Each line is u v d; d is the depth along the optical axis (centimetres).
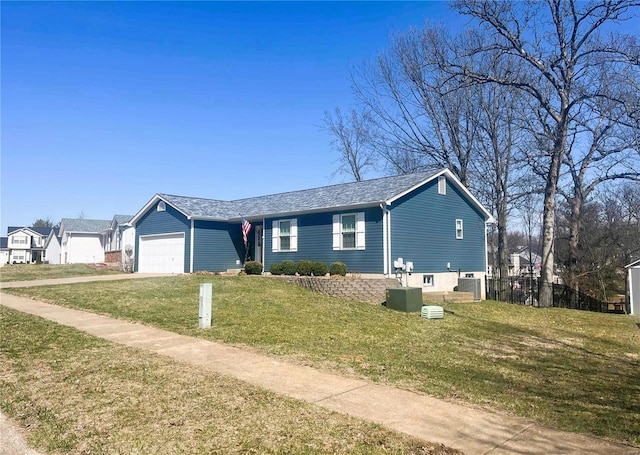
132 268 2752
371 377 700
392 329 1152
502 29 2116
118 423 481
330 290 1650
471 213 2280
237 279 1831
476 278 2050
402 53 3067
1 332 893
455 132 3061
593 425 532
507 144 2953
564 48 2070
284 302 1363
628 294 2180
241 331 977
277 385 630
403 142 3294
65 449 425
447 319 1409
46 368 672
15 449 425
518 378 772
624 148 2355
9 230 6341
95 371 661
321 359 793
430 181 2034
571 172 2694
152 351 790
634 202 3394
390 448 438
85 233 4569
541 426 520
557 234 3594
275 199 2573
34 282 1852
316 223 2030
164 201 2502
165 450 423
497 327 1364
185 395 568
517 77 2412
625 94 2159
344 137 3941
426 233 1988
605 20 1933
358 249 1866
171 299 1337
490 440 471
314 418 509
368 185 2155
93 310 1160
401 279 1823
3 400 542
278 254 2184
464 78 2336
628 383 778
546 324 1524
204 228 2380
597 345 1185
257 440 446
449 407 575
